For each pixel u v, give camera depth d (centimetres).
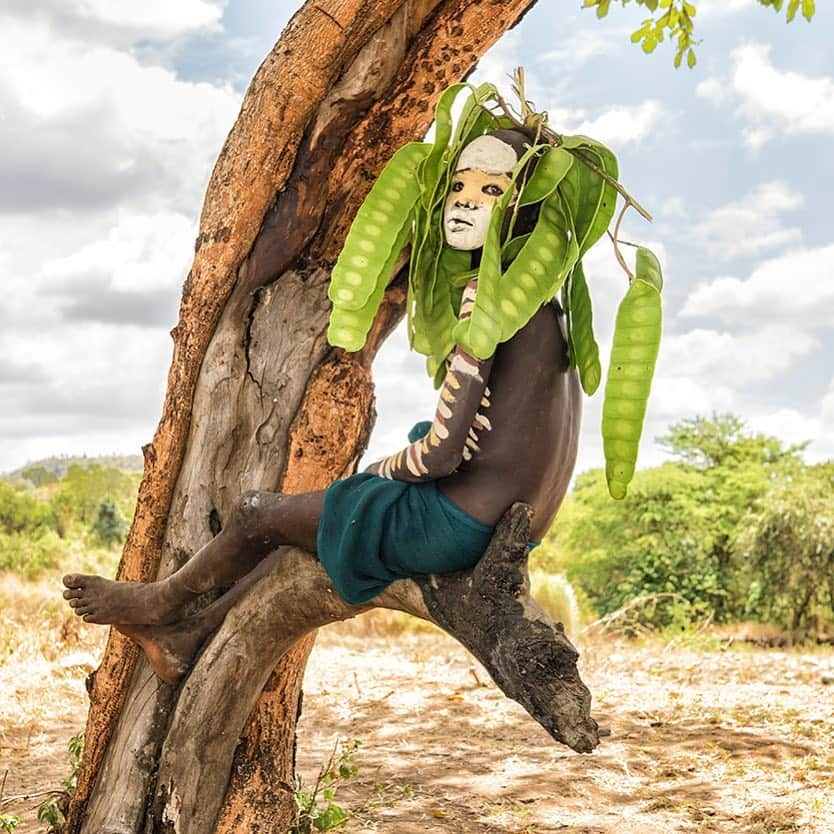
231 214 456
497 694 898
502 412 354
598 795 624
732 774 659
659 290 360
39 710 827
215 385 461
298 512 377
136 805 439
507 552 345
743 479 3956
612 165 375
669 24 707
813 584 2817
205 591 414
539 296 346
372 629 1409
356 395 462
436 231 380
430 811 591
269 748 461
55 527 4272
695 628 1416
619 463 357
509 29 478
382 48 439
